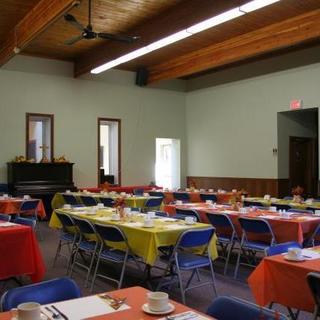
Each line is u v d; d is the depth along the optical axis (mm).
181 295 3939
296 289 2404
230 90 10688
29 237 3949
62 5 5648
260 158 9891
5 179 9391
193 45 8977
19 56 9617
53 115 10023
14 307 1880
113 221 4273
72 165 9609
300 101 9008
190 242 3668
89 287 4281
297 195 6898
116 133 11000
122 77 11062
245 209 5336
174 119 11930
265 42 7805
